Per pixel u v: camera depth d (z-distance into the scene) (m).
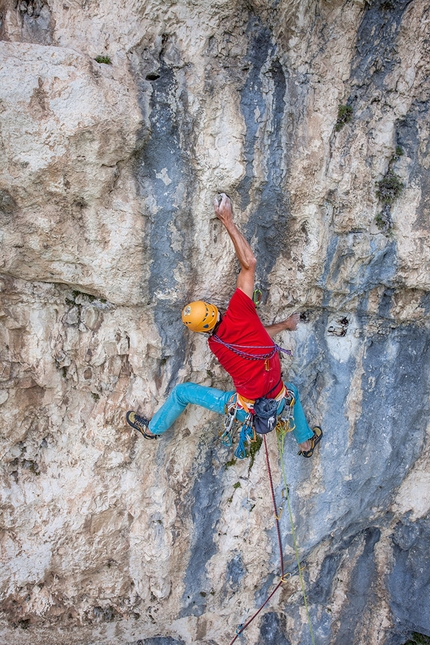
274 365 3.45
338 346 4.26
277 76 3.22
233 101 3.19
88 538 4.43
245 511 4.71
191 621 5.27
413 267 3.73
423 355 4.33
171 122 3.15
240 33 3.05
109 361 3.88
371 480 4.65
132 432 4.16
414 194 3.59
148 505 4.49
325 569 5.21
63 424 4.14
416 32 3.17
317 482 4.58
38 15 3.02
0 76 2.72
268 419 3.48
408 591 5.32
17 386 3.82
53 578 4.60
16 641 4.82
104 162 3.04
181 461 4.45
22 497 4.19
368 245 3.68
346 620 5.54
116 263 3.36
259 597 5.19
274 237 3.65
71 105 2.83
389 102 3.40
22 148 2.87
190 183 3.30
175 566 4.76
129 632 5.23
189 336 3.85
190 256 3.52
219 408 3.74
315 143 3.35
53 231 3.20
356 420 4.43
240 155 3.27
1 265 3.28
